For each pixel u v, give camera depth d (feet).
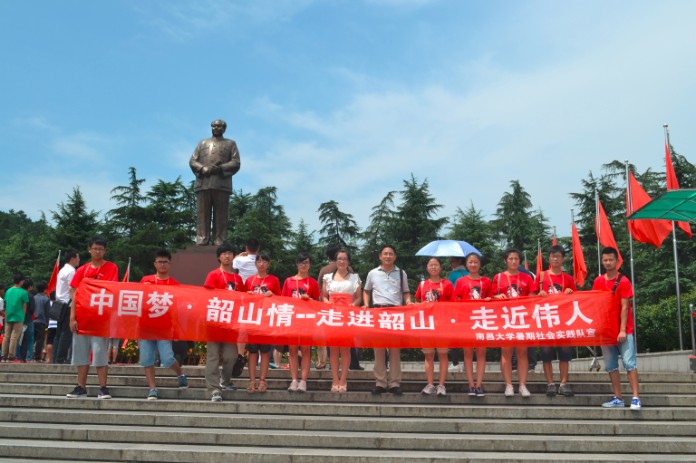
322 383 29.91
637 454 21.85
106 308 28.60
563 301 28.07
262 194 144.15
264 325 28.40
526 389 27.73
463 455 21.24
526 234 129.29
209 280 29.89
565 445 22.13
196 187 53.98
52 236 120.98
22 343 47.80
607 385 29.60
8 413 25.36
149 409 26.61
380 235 123.85
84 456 21.81
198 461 21.33
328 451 21.81
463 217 124.06
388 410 25.34
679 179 96.89
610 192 110.93
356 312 28.78
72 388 30.27
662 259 90.38
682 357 49.93
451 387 29.53
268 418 24.44
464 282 30.01
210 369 27.78
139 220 126.93
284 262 119.34
